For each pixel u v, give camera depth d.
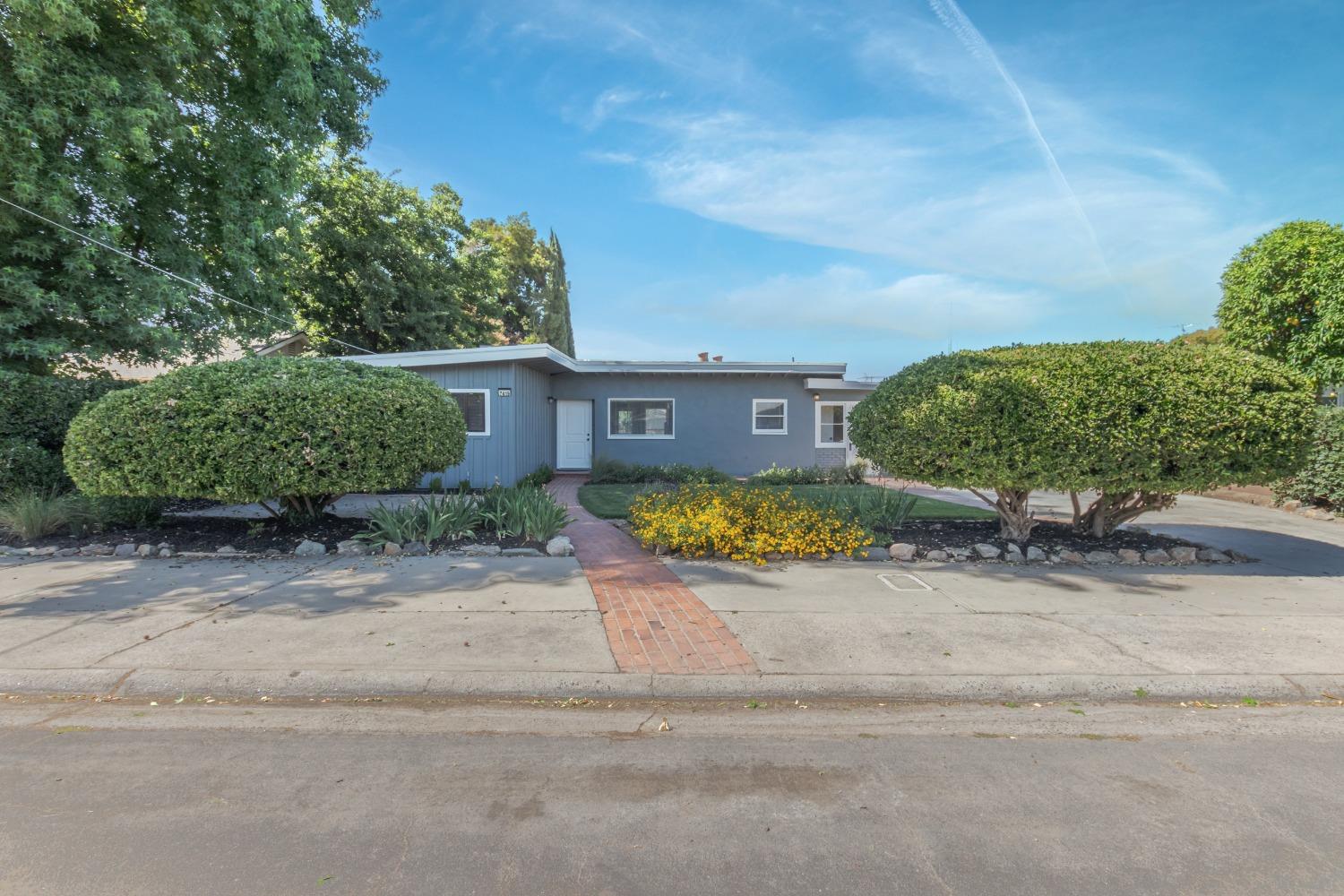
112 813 2.70
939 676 4.08
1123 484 6.69
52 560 6.95
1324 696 4.04
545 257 36.78
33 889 2.22
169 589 5.80
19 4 7.96
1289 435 6.39
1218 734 3.53
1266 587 6.14
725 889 2.26
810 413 18.42
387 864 2.38
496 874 2.33
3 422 8.59
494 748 3.32
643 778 3.04
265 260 13.40
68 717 3.65
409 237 22.11
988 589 6.00
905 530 8.25
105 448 6.90
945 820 2.70
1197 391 6.39
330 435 7.11
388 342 22.84
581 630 4.80
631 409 18.11
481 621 4.97
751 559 6.94
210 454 6.89
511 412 13.70
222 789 2.89
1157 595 5.84
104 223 10.04
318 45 11.53
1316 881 2.32
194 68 10.85
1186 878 2.33
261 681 3.97
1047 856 2.46
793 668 4.19
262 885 2.26
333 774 3.04
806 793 2.91
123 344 10.94
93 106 9.06
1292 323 11.99
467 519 7.72
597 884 2.28
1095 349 7.07
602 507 10.94
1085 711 3.83
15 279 9.26
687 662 4.25
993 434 6.79
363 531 7.86
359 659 4.23
